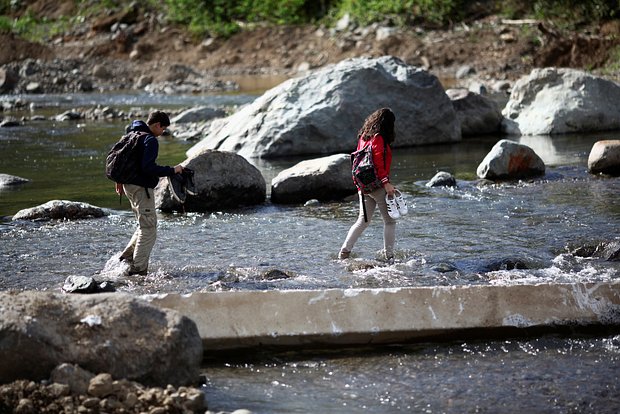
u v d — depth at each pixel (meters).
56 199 21.23
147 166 13.30
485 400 9.55
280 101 28.16
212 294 11.32
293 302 11.36
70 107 46.50
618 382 9.98
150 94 52.41
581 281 13.19
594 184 21.28
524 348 11.13
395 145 28.95
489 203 19.42
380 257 14.91
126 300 9.73
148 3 70.06
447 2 57.81
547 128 30.77
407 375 10.34
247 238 16.62
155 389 9.08
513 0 57.53
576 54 50.28
